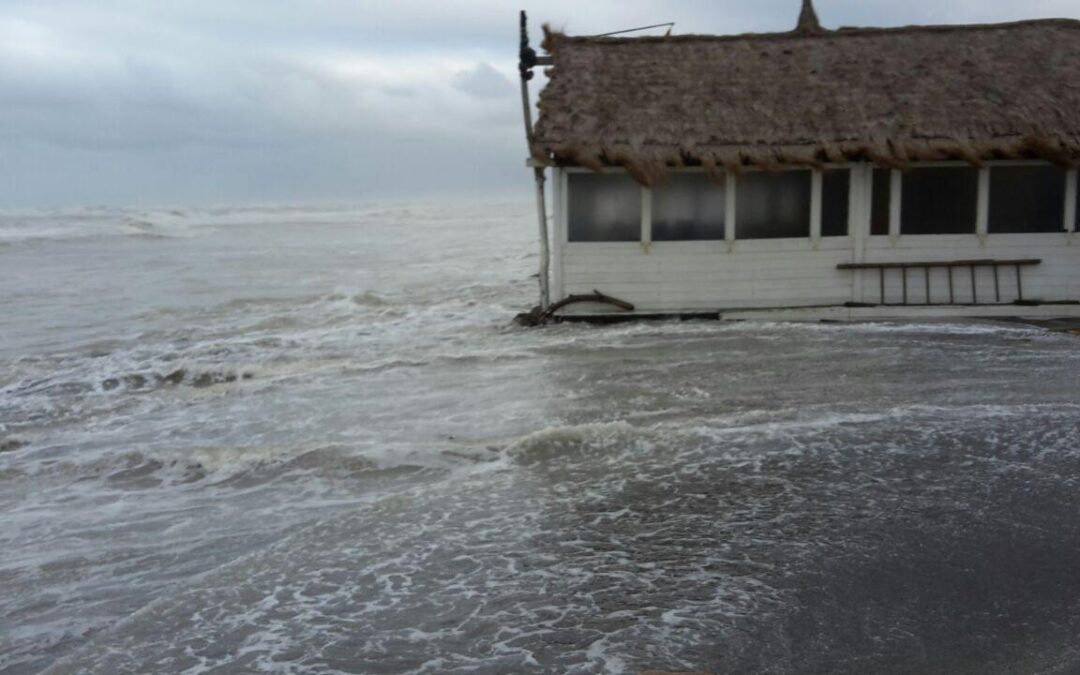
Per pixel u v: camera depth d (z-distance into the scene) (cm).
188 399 987
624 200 1323
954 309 1297
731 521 557
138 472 736
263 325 1477
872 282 1326
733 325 1275
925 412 766
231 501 661
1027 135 1257
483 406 871
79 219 4556
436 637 433
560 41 1495
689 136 1298
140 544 588
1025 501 578
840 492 598
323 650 425
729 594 466
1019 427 722
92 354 1256
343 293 1816
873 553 510
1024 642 419
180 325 1505
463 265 2558
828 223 1322
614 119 1322
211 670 412
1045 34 1466
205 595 485
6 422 923
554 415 821
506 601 466
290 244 3559
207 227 4731
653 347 1130
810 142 1284
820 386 886
